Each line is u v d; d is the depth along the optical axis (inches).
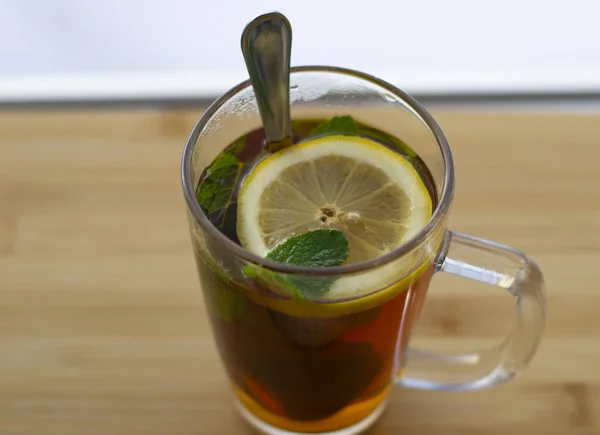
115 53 25.3
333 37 25.4
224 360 17.1
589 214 19.7
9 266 19.3
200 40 25.6
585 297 18.9
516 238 19.5
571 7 26.4
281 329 15.4
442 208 14.8
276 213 15.5
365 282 14.6
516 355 16.8
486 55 24.8
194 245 15.7
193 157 15.3
